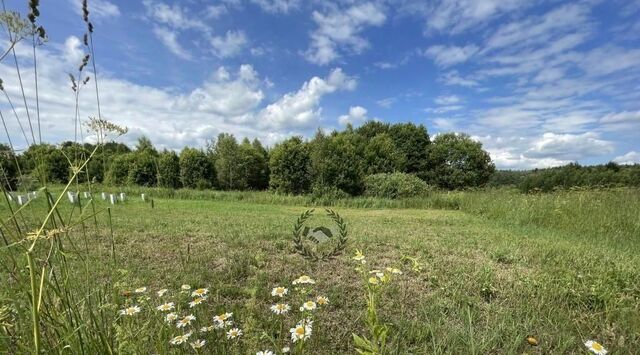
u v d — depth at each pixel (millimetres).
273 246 4992
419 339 2477
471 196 13352
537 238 6219
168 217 8062
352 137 26609
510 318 2775
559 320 2820
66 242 2338
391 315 2852
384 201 15023
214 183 24625
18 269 1227
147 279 3309
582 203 8531
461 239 5938
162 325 1805
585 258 4516
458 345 2416
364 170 23531
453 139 33094
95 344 1377
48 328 1291
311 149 21906
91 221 6441
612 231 6742
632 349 2455
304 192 20703
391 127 33812
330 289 3357
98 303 1564
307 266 4066
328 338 2436
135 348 1470
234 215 9070
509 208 9781
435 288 3512
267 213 10250
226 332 1901
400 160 26000
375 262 4328
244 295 3189
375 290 1700
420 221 8867
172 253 4562
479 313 2910
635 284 3566
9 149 1229
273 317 2615
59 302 1363
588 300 3258
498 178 34750
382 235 6109
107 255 3627
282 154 21609
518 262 4461
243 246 5023
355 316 2826
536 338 2555
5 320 1276
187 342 1956
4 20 1125
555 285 3473
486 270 3820
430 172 32219
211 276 3656
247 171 25703
